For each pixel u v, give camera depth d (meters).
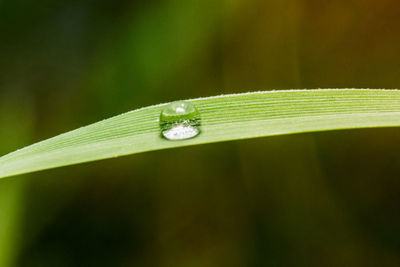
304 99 0.12
